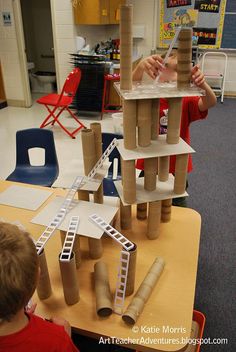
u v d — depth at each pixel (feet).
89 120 16.43
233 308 6.09
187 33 3.42
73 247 3.34
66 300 3.30
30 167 8.13
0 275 2.26
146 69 4.15
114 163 6.45
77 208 3.90
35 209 4.85
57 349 2.53
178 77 3.65
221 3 18.71
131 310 3.11
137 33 20.12
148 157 3.60
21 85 18.49
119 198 4.38
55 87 22.76
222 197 9.84
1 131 14.98
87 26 18.26
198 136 14.76
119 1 18.07
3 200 5.09
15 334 2.41
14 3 16.53
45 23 22.09
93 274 3.69
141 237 4.29
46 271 3.25
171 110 3.65
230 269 7.04
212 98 5.14
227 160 12.37
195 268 3.78
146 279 3.48
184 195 4.02
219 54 19.99
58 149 12.91
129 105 3.49
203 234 8.15
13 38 17.38
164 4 19.34
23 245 2.41
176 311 3.24
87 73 15.60
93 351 4.01
